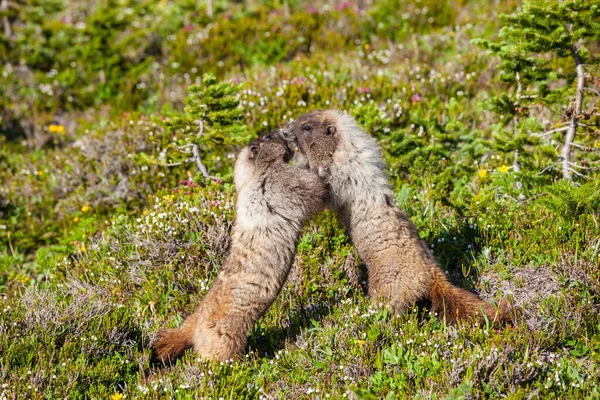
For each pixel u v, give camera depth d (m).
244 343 11.72
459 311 11.77
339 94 20.75
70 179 19.84
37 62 28.88
